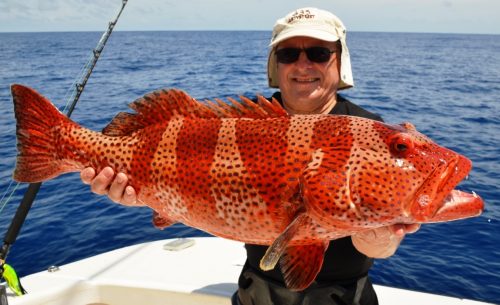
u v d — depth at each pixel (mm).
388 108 6328
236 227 848
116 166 937
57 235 2441
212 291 1275
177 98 915
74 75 10922
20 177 970
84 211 2754
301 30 983
